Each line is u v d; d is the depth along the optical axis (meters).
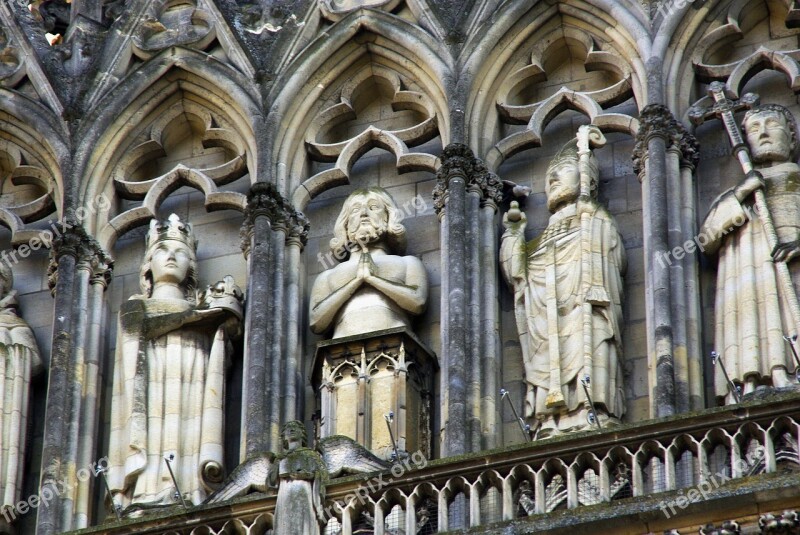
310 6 79.75
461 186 74.50
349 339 73.06
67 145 79.38
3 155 81.38
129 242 79.00
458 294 72.69
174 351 74.94
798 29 76.25
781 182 72.69
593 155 75.25
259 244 75.44
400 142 77.50
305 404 74.25
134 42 80.88
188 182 79.25
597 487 66.75
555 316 72.00
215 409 74.12
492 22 77.44
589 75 77.44
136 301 75.81
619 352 71.81
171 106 80.25
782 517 62.91
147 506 72.38
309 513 66.38
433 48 77.56
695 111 74.69
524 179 76.31
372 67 78.94
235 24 80.31
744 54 76.44
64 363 75.56
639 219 74.44
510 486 66.69
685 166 73.94
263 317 74.19
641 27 76.12
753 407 65.50
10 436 75.75
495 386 72.00
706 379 70.94
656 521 64.06
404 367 72.56
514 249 73.81
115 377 75.06
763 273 71.00
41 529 73.06
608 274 72.69
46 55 81.62
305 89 78.62
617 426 66.56
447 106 76.50
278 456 68.31
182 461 73.44
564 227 73.75
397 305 74.19
